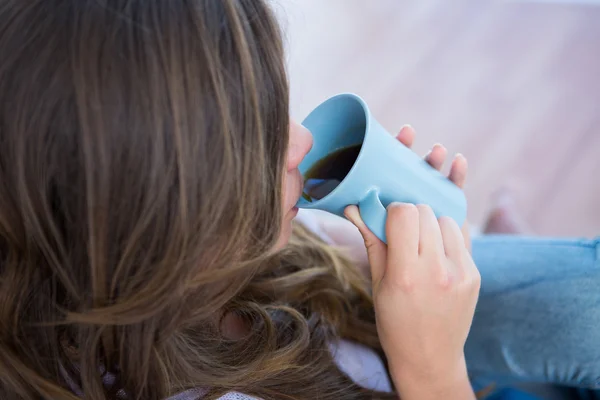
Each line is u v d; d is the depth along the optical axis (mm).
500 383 964
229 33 483
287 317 762
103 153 450
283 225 630
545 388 958
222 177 486
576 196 1542
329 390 728
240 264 549
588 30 1835
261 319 727
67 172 471
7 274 557
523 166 1603
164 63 451
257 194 523
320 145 682
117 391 616
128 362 581
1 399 619
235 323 759
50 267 548
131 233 488
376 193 596
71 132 454
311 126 667
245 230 523
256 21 510
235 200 502
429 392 680
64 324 588
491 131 1668
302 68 1830
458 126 1688
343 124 667
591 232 1491
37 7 460
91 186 461
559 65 1774
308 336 735
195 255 501
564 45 1813
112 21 449
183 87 457
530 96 1723
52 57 446
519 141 1645
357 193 597
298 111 1718
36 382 583
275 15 546
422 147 1668
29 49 451
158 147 458
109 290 521
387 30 1905
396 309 617
